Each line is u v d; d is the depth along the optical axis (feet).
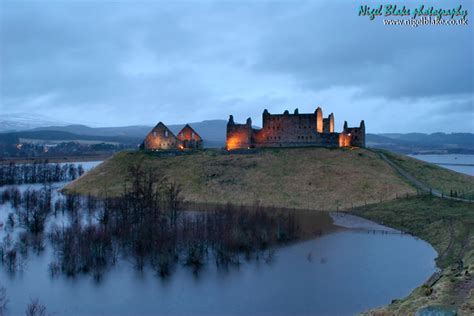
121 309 185.06
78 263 240.12
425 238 291.17
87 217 350.02
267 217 319.06
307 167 478.59
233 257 249.14
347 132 568.00
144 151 563.48
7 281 220.64
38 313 179.83
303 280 217.15
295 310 181.98
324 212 383.24
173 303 193.77
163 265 233.55
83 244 248.11
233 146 563.07
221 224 280.31
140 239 260.62
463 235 269.03
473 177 484.33
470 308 130.21
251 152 532.32
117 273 231.71
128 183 479.41
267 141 560.61
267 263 245.04
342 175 453.17
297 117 549.95
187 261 244.63
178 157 538.47
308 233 310.45
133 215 311.06
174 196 355.56
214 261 248.93
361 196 410.52
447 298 143.43
